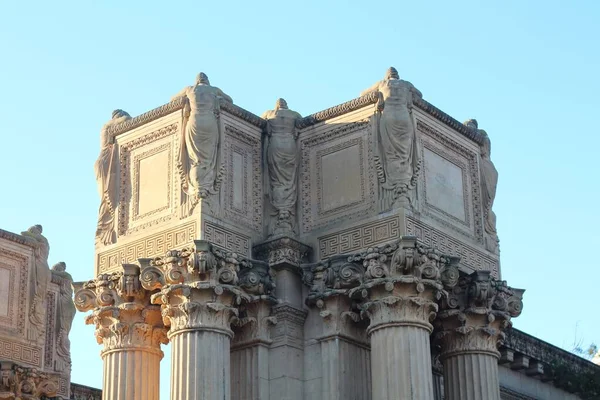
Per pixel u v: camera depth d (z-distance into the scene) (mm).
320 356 35656
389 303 34500
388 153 35906
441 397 40125
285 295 35969
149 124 37438
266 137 37719
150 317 36406
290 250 36344
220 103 36531
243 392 35469
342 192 36656
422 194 36281
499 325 37281
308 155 37531
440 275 35344
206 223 35375
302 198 37312
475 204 38375
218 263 34875
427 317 34906
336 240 36281
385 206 35625
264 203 37219
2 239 50375
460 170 38188
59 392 51531
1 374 48406
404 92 36281
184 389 34062
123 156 37875
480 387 36469
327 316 35562
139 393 36062
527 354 49750
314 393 35500
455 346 36844
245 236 36375
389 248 34844
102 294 36469
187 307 34500
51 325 52125
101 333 36594
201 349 34312
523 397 50156
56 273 53156
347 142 36906
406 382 34031
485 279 36750
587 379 51406
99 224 37656
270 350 35844
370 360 36031
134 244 36688
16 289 50438
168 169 36719
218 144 36219
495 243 38594
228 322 34938
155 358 36594
